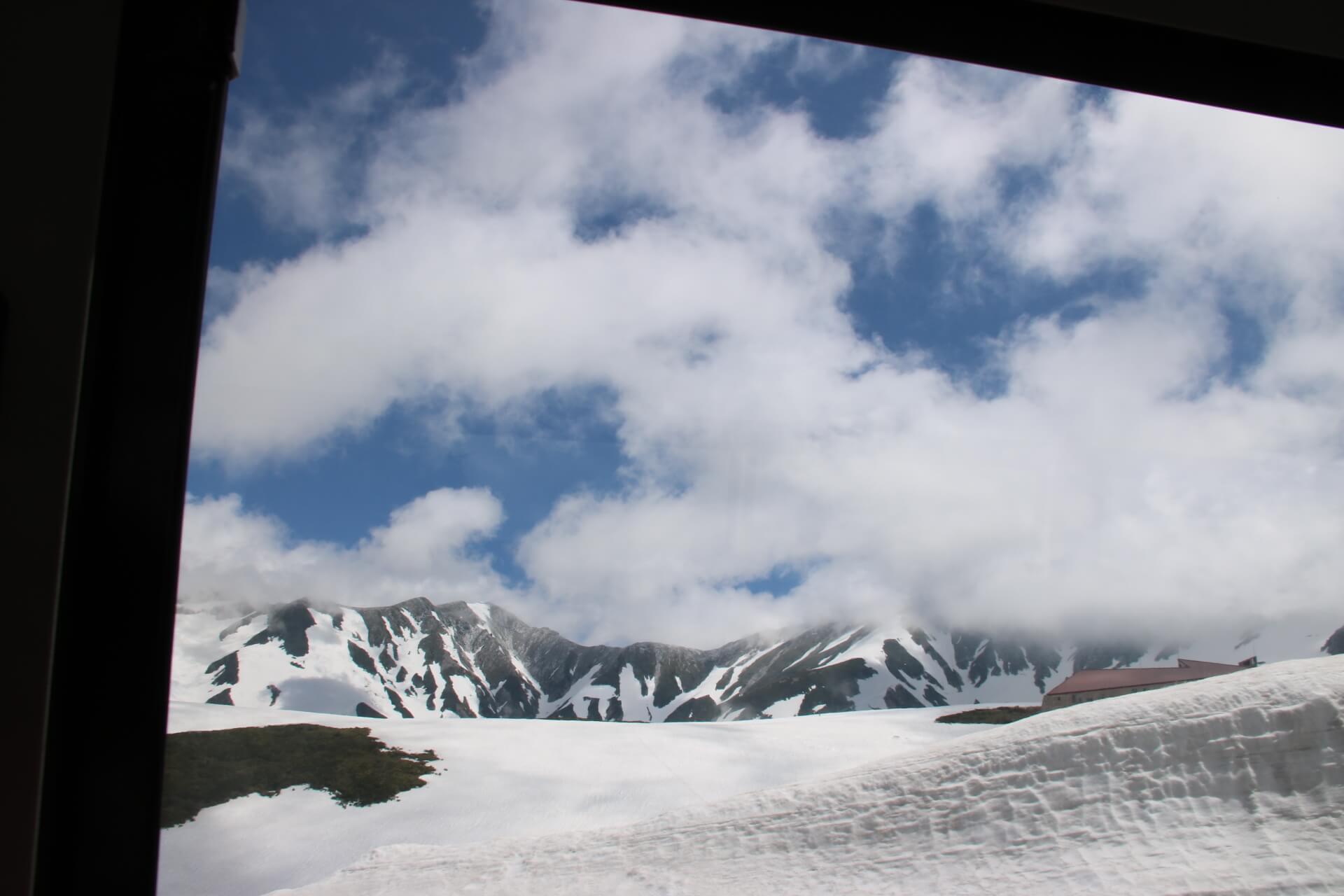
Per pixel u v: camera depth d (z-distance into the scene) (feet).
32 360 2.97
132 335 3.16
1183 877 8.54
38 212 3.04
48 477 2.95
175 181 3.25
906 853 9.07
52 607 2.91
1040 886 8.56
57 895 2.91
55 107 3.11
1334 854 8.55
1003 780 10.05
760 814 9.78
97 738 2.99
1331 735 9.91
